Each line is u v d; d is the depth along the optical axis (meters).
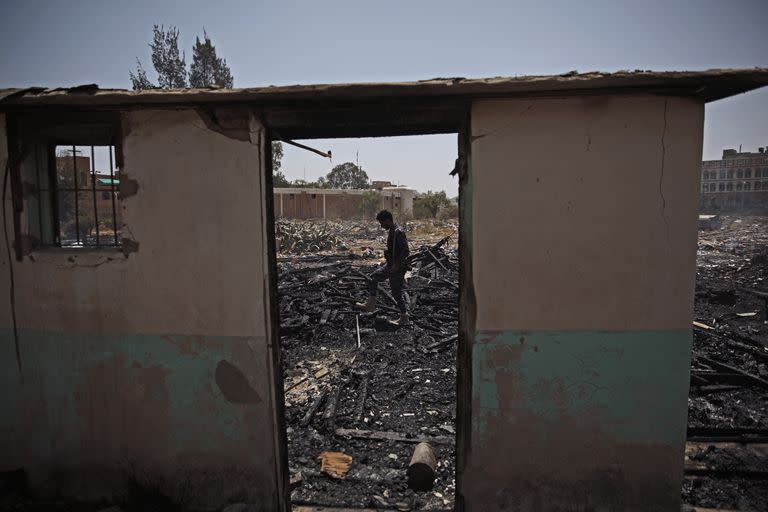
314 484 3.72
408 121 2.89
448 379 5.87
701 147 2.75
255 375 3.11
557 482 3.03
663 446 2.96
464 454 3.08
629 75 2.51
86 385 3.26
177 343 3.15
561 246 2.87
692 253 2.83
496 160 2.83
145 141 3.02
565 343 2.93
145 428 3.24
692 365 6.05
